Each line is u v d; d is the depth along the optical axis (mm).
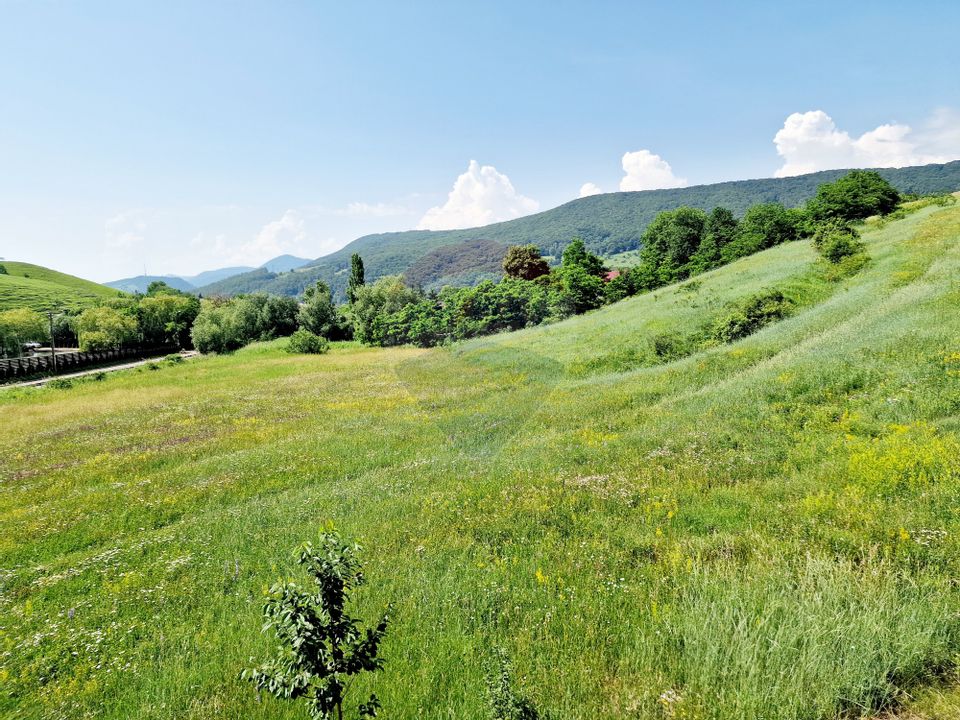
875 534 5211
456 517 7207
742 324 19453
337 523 7680
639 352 13898
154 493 10695
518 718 3018
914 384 9750
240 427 17625
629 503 7086
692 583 4711
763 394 11039
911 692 3162
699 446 8898
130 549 7738
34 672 4641
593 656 3910
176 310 83500
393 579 5570
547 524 6738
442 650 4164
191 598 5941
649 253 70250
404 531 6969
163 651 4801
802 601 4066
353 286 79938
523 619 4562
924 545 4785
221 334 65625
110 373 41938
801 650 3516
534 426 8273
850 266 25734
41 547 8266
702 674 3463
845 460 7414
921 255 23469
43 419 21578
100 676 4457
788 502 6453
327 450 12914
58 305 116688
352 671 2715
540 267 64375
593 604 4672
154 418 20172
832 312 18328
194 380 33188
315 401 21188
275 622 2660
